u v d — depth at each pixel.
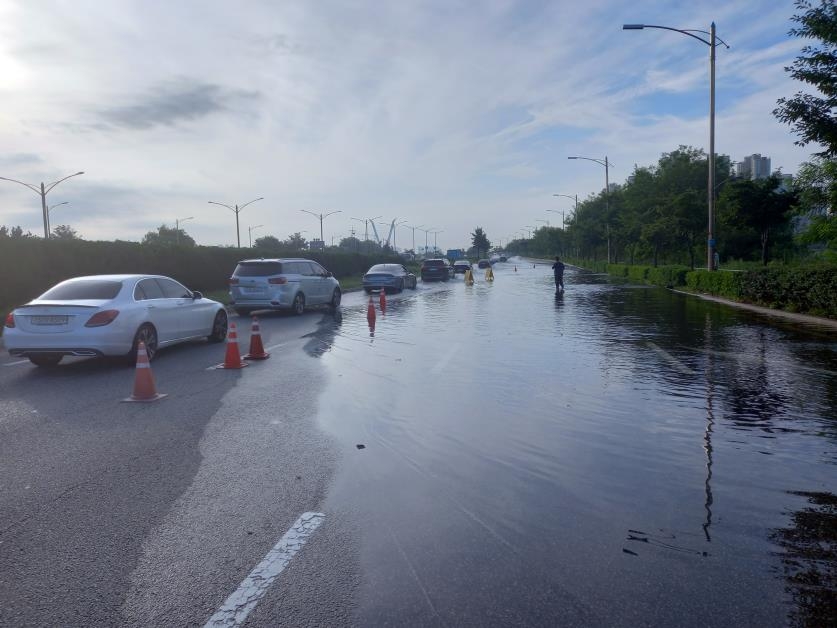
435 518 4.71
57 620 3.45
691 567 3.96
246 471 5.77
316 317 20.44
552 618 3.43
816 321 18.19
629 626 3.35
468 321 18.73
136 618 3.46
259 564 4.04
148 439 6.76
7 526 4.61
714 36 29.27
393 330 16.62
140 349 8.66
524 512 4.81
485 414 7.76
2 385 9.73
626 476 5.57
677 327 16.86
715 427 7.11
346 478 5.57
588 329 16.52
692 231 44.59
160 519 4.72
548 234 136.50
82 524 4.64
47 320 10.62
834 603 3.56
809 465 5.82
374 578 3.85
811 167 27.88
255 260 20.78
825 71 16.81
